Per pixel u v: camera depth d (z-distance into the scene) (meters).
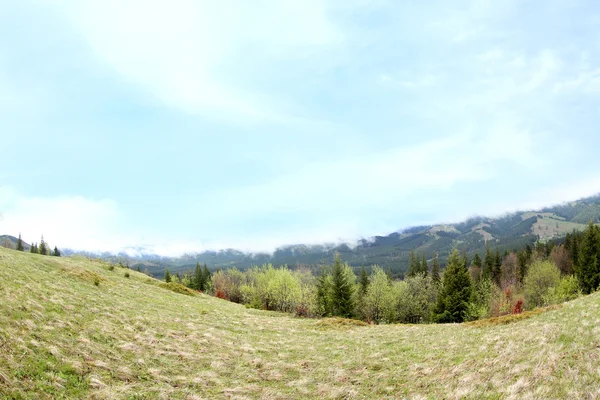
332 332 36.47
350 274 88.38
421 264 123.75
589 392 11.27
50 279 30.20
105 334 20.81
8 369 13.23
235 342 27.17
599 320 19.89
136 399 14.76
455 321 61.94
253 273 120.62
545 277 81.25
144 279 57.94
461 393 14.47
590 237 72.31
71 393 13.65
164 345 22.33
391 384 18.31
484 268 112.31
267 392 17.67
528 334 22.08
